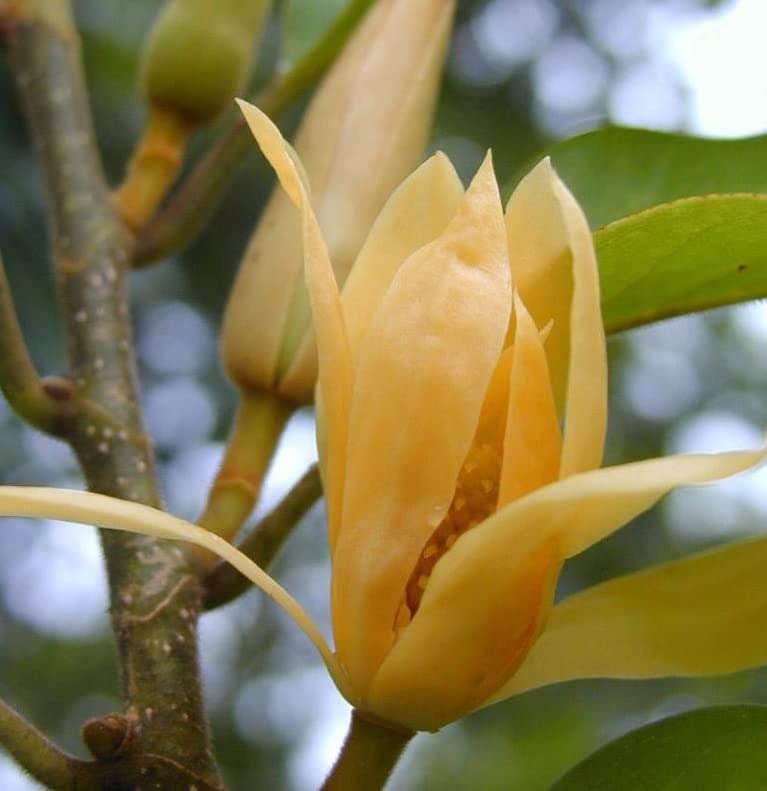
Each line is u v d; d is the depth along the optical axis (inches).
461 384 6.0
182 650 7.0
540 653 6.2
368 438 6.0
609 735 21.9
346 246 8.2
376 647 6.1
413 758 24.0
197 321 19.6
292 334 8.1
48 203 8.7
